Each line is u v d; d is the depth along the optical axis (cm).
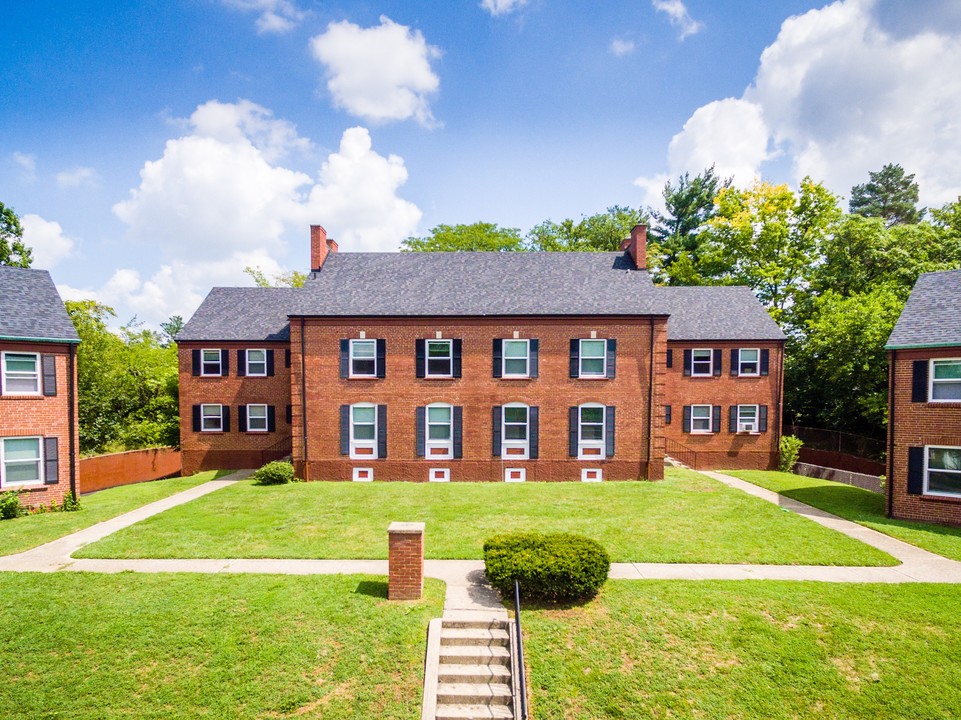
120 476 2958
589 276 2583
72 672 933
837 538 1547
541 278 2572
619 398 2383
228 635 1027
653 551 1439
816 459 3103
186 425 2928
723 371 2984
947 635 1020
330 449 2394
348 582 1230
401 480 2383
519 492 2059
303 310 2377
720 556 1407
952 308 1783
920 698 872
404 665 962
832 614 1095
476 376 2378
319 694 897
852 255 3697
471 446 2383
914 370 1777
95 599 1149
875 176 5628
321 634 1032
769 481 2456
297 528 1633
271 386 2934
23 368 1905
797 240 4144
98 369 3609
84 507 1981
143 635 1024
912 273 3266
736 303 3173
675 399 2992
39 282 2083
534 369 2373
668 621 1080
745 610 1112
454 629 1063
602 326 2375
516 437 2392
